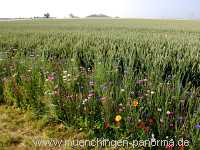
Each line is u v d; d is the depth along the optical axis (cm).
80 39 1305
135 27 3688
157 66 613
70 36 1559
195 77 650
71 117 476
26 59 724
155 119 404
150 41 1220
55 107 493
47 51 926
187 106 434
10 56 883
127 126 414
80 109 474
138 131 406
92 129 449
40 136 448
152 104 424
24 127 479
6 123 495
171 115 400
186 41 1262
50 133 454
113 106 445
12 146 418
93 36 1548
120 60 746
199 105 400
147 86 485
